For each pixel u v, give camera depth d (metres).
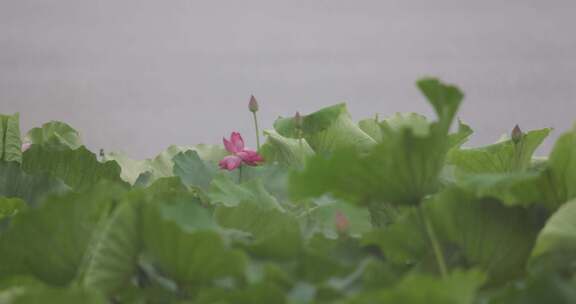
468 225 17.84
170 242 17.28
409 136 17.44
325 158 17.48
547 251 17.55
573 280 17.19
